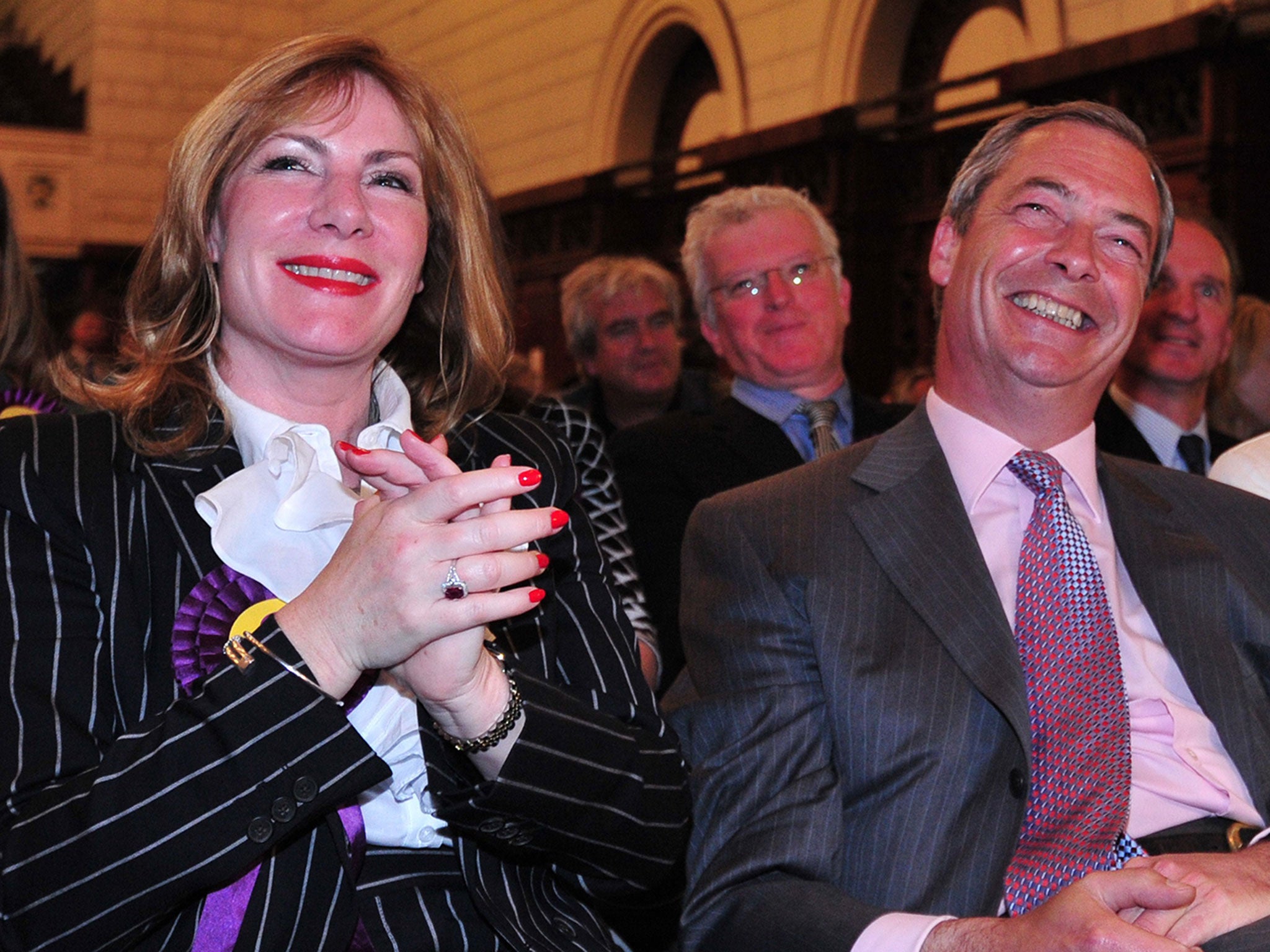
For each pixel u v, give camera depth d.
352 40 1.54
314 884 1.36
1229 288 3.20
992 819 1.65
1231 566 1.95
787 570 1.79
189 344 1.51
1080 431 1.95
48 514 1.36
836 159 7.60
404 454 1.27
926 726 1.69
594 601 1.64
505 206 10.38
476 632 1.29
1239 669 1.87
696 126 9.41
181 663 1.35
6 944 1.22
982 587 1.75
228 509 1.41
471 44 11.27
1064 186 1.87
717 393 4.32
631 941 1.93
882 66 7.68
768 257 2.95
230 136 1.48
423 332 1.72
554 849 1.42
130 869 1.20
